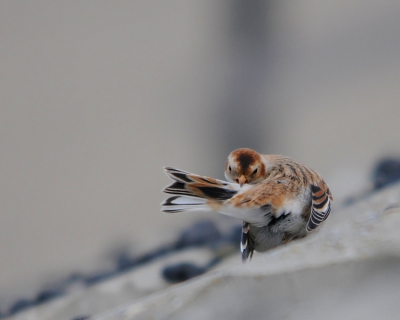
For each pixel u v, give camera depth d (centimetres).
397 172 445
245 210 424
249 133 912
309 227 425
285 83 939
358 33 1030
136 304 410
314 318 389
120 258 443
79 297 436
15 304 440
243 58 935
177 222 464
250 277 406
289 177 427
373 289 397
